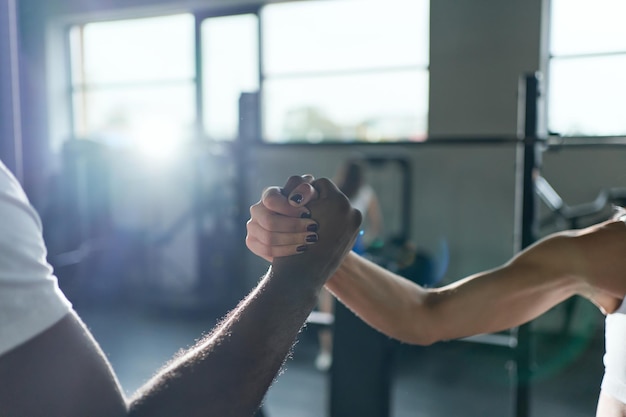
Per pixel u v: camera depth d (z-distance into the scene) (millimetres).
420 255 3111
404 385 2834
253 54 4430
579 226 3576
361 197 3215
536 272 846
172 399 500
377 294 881
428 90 3957
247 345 521
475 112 3840
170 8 4555
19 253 438
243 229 3123
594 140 2420
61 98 5109
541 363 3117
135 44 4832
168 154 4238
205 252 4410
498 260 3896
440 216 4023
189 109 4695
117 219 4926
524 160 1543
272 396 2697
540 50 3623
